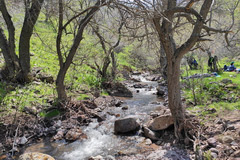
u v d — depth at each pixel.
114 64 14.30
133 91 13.31
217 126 5.51
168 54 5.01
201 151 4.27
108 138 6.05
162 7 4.72
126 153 5.08
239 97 7.92
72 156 5.09
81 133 6.29
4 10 8.46
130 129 6.27
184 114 5.57
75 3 8.30
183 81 11.82
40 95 8.37
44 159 4.35
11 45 8.80
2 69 9.06
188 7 4.41
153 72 23.16
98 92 10.88
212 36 12.80
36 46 15.04
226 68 15.83
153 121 6.07
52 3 6.57
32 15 8.45
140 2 4.19
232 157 4.14
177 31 6.62
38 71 10.59
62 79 7.85
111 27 6.90
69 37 16.50
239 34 14.05
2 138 5.50
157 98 11.05
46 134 6.18
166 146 5.17
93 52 12.20
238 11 14.53
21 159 4.28
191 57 15.38
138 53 23.70
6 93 7.57
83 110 7.96
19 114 6.64
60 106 7.68
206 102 7.93
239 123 5.49
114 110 8.68
